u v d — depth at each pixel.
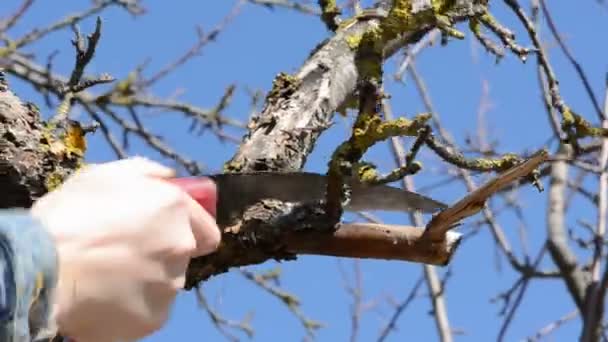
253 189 1.65
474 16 2.10
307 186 1.66
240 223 1.64
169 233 1.07
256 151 1.79
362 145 1.67
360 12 2.10
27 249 1.01
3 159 1.65
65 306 1.02
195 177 1.28
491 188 1.60
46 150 1.69
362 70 1.95
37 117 1.73
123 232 1.05
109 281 1.04
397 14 1.98
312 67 1.95
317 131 1.82
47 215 1.05
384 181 1.65
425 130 1.66
